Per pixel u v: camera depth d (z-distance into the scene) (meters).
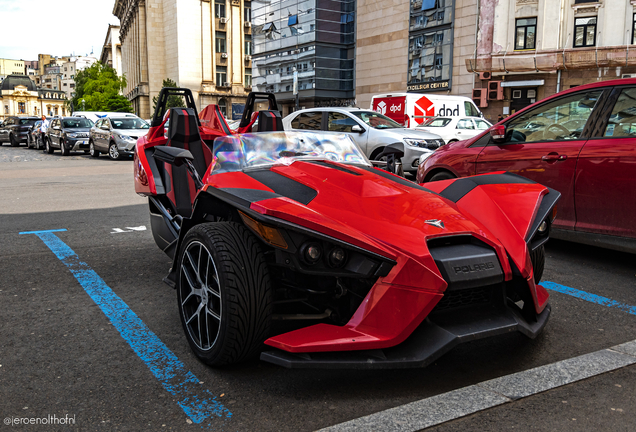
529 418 2.14
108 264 4.58
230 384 2.45
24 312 3.40
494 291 2.53
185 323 2.82
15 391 2.38
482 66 28.94
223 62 67.88
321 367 2.23
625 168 4.25
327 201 2.71
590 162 4.49
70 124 21.55
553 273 4.39
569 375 2.52
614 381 2.46
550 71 27.20
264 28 46.12
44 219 6.77
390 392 2.38
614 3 25.12
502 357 2.76
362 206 2.67
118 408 2.23
